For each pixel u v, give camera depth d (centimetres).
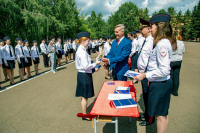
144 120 306
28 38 1864
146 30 242
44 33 2091
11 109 370
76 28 3666
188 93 435
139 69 256
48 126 294
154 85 184
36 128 288
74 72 797
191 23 5753
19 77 710
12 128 290
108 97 225
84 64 273
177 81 411
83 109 304
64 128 287
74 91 493
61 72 805
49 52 786
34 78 682
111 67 346
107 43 618
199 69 749
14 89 524
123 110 187
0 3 1562
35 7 1875
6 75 659
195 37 5469
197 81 547
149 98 191
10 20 1675
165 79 181
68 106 381
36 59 749
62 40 3431
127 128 281
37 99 430
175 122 290
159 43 175
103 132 270
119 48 326
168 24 179
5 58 552
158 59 174
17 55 615
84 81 288
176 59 394
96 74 744
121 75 336
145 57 239
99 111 187
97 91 488
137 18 5128
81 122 307
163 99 182
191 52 1582
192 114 317
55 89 517
